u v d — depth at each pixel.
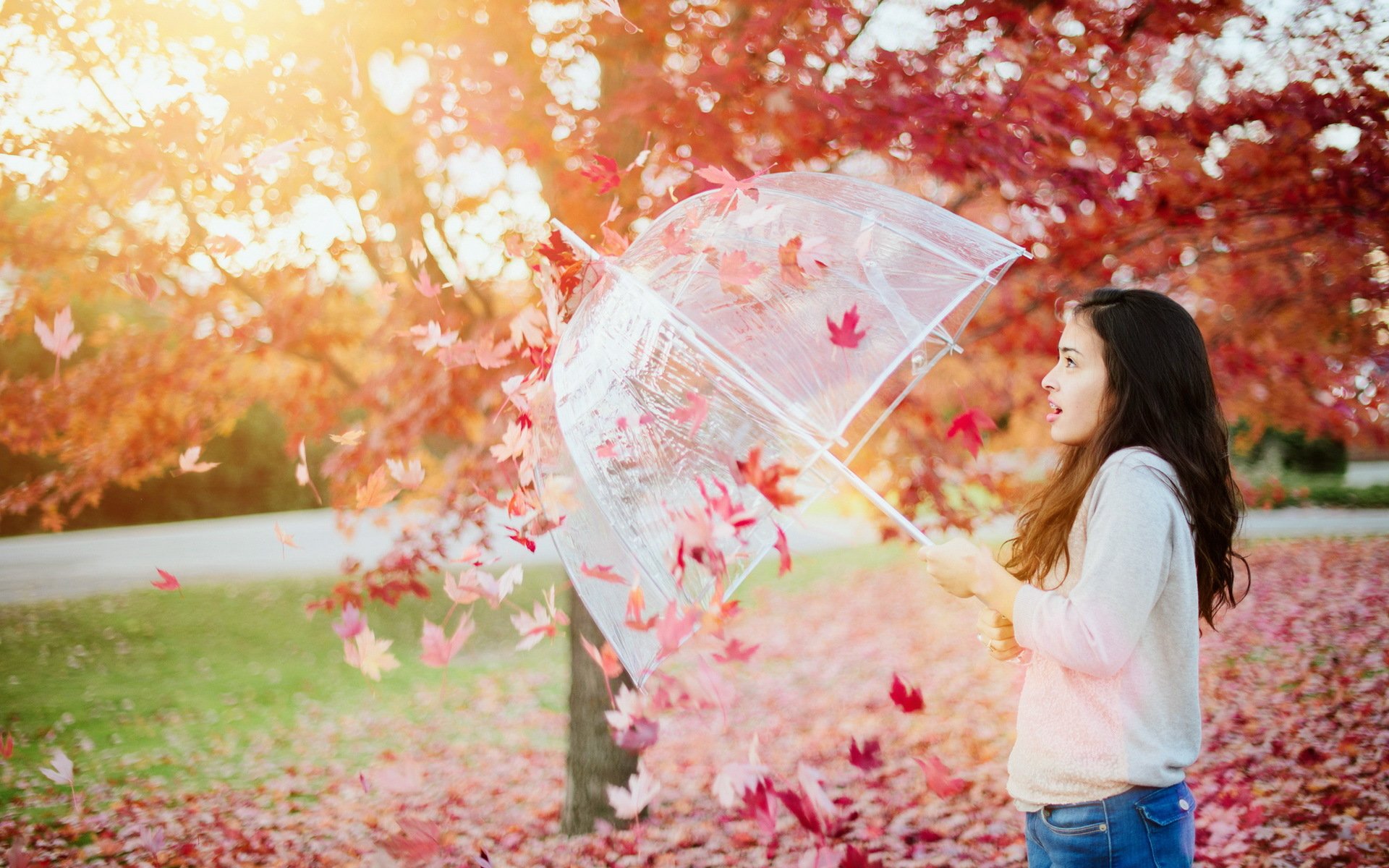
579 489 1.95
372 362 4.58
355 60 2.88
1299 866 3.66
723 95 3.03
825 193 2.09
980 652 7.88
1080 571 1.70
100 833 5.09
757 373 1.87
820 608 9.86
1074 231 3.40
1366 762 4.61
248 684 8.20
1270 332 3.98
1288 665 6.40
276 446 21.33
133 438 4.67
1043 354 3.65
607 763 4.41
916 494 3.74
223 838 4.96
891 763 5.34
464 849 4.50
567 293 2.41
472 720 7.04
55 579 12.80
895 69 3.07
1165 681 1.60
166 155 3.28
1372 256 3.65
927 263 1.95
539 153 3.24
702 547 1.69
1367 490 13.91
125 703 7.77
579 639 4.43
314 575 12.11
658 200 3.29
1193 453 1.73
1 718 7.41
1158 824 1.59
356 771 6.04
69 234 3.74
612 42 3.21
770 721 6.38
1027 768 1.72
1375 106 3.31
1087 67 3.28
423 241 3.77
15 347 10.21
